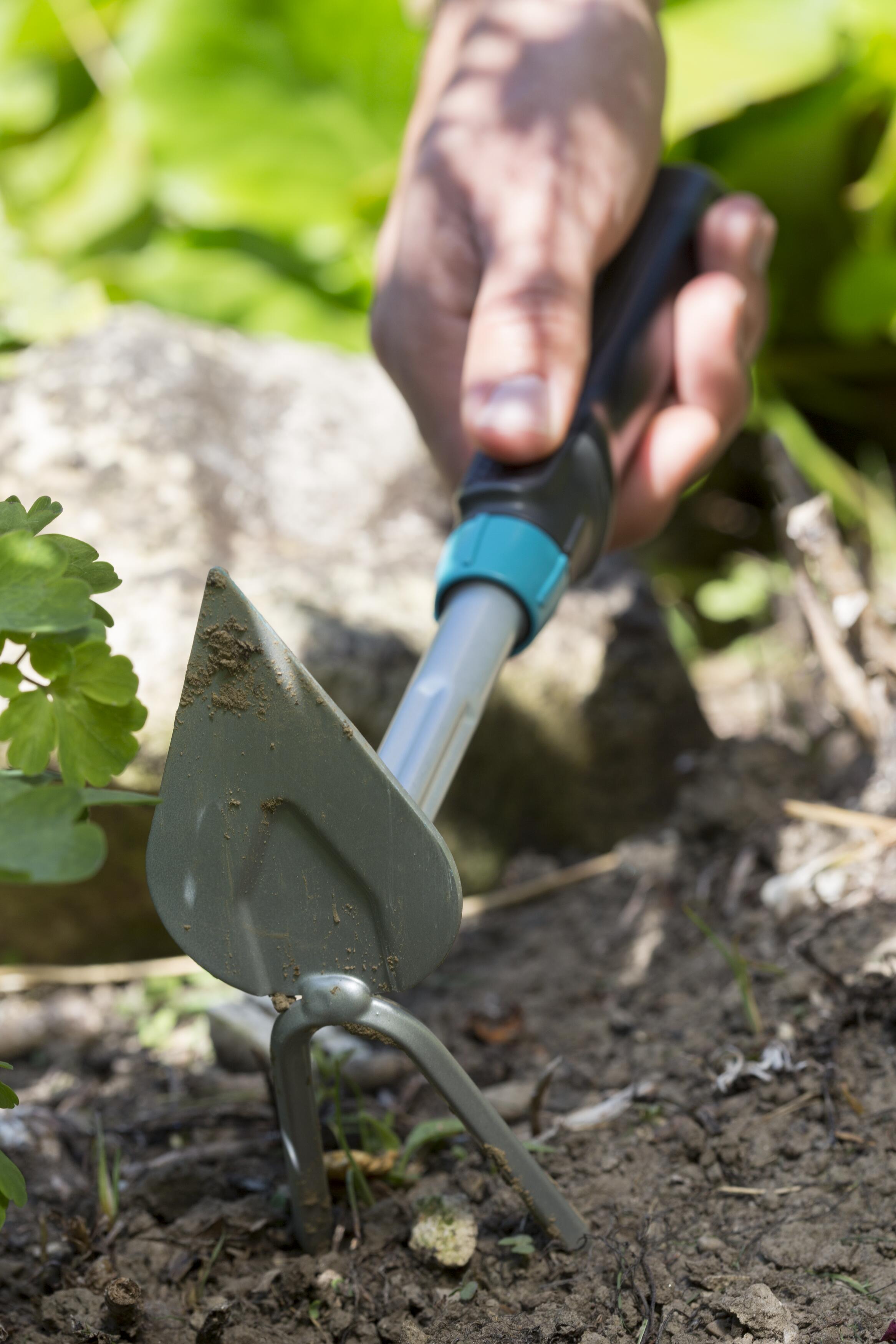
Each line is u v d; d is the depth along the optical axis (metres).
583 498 0.97
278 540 1.70
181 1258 0.88
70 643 0.65
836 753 1.50
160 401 1.71
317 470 1.79
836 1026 1.02
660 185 1.24
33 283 1.99
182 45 2.37
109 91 2.55
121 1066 1.25
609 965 1.32
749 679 2.15
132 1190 0.97
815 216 2.38
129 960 1.45
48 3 2.56
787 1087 0.98
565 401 0.98
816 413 2.81
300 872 0.69
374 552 1.70
